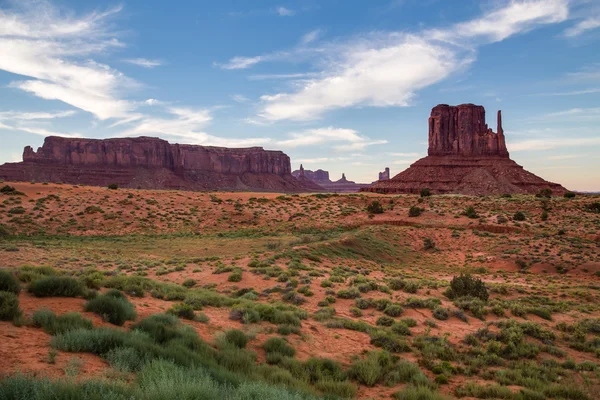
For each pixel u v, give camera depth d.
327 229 63.47
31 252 32.50
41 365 5.78
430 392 8.71
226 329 11.87
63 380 4.89
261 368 8.59
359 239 48.94
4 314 7.89
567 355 13.87
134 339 7.68
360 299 19.47
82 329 7.41
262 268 26.84
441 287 26.58
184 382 5.46
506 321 16.83
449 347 13.10
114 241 49.69
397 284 25.05
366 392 8.75
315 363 9.77
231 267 26.77
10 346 6.40
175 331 9.51
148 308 12.55
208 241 50.81
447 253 52.09
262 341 11.35
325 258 36.97
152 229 60.75
